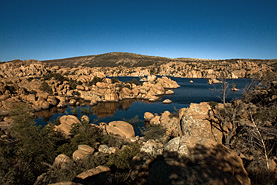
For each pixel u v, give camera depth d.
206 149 6.40
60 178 9.63
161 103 67.62
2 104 51.56
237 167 5.86
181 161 6.21
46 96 63.91
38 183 10.23
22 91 66.94
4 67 184.50
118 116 48.91
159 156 7.78
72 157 13.98
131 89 94.31
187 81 159.25
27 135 15.52
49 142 16.00
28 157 14.15
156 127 23.69
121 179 7.36
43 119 46.50
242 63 122.25
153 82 119.50
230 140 13.57
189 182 4.73
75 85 95.56
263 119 14.03
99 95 76.38
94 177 7.96
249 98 13.34
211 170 5.09
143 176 6.79
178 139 7.64
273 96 20.83
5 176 10.05
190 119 14.46
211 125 14.17
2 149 13.27
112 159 11.03
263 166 7.04
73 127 23.03
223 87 14.91
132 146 13.12
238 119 14.87
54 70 191.25
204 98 74.75
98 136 22.30
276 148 9.82
